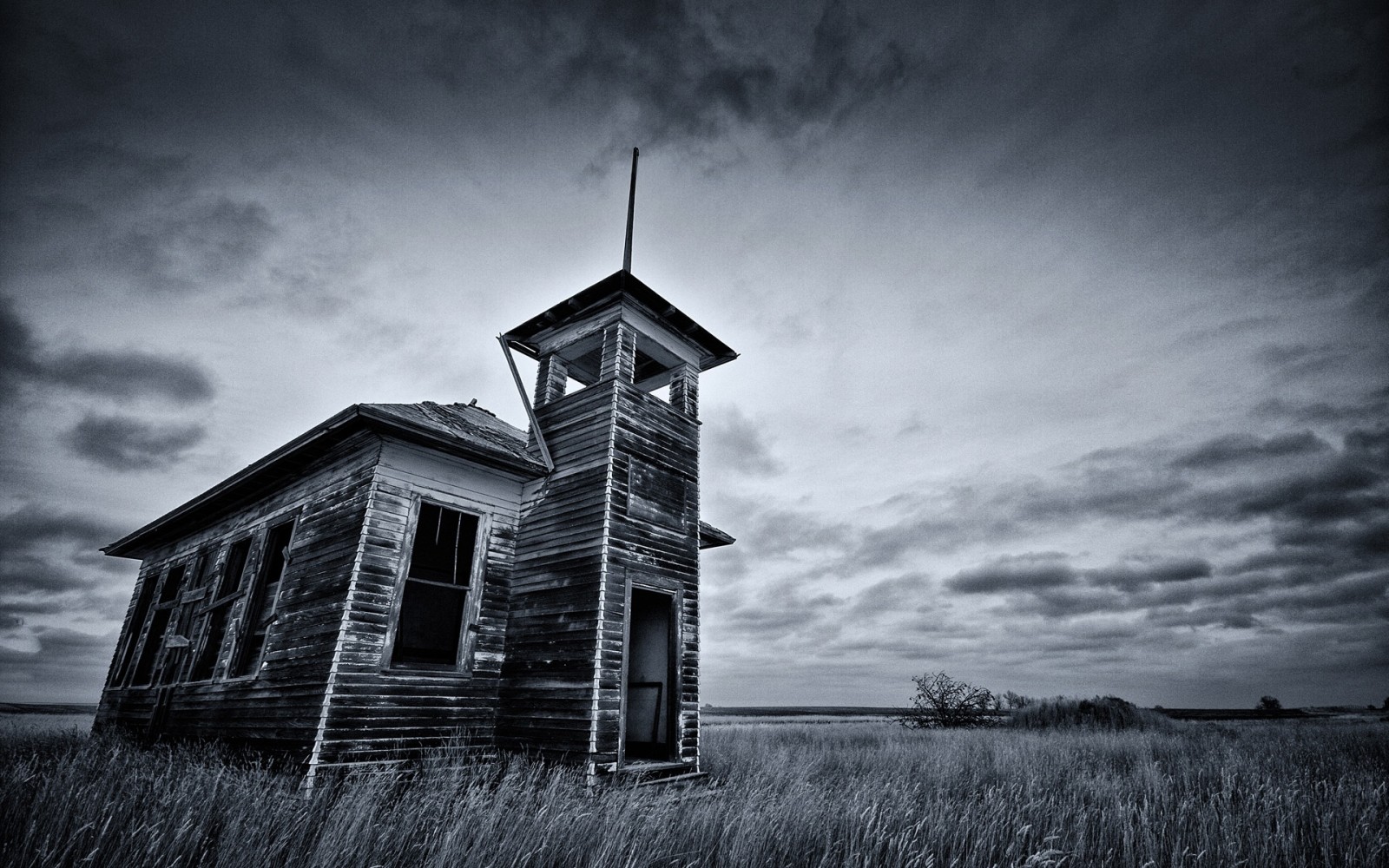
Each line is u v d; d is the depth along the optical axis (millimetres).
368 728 8422
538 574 10570
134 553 16828
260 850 5062
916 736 20594
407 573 9406
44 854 4691
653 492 11047
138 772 7367
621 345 11430
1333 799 7715
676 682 10422
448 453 10219
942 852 6293
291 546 10539
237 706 9844
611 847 5500
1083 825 7059
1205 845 6441
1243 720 34188
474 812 6117
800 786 8141
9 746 10445
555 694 9438
